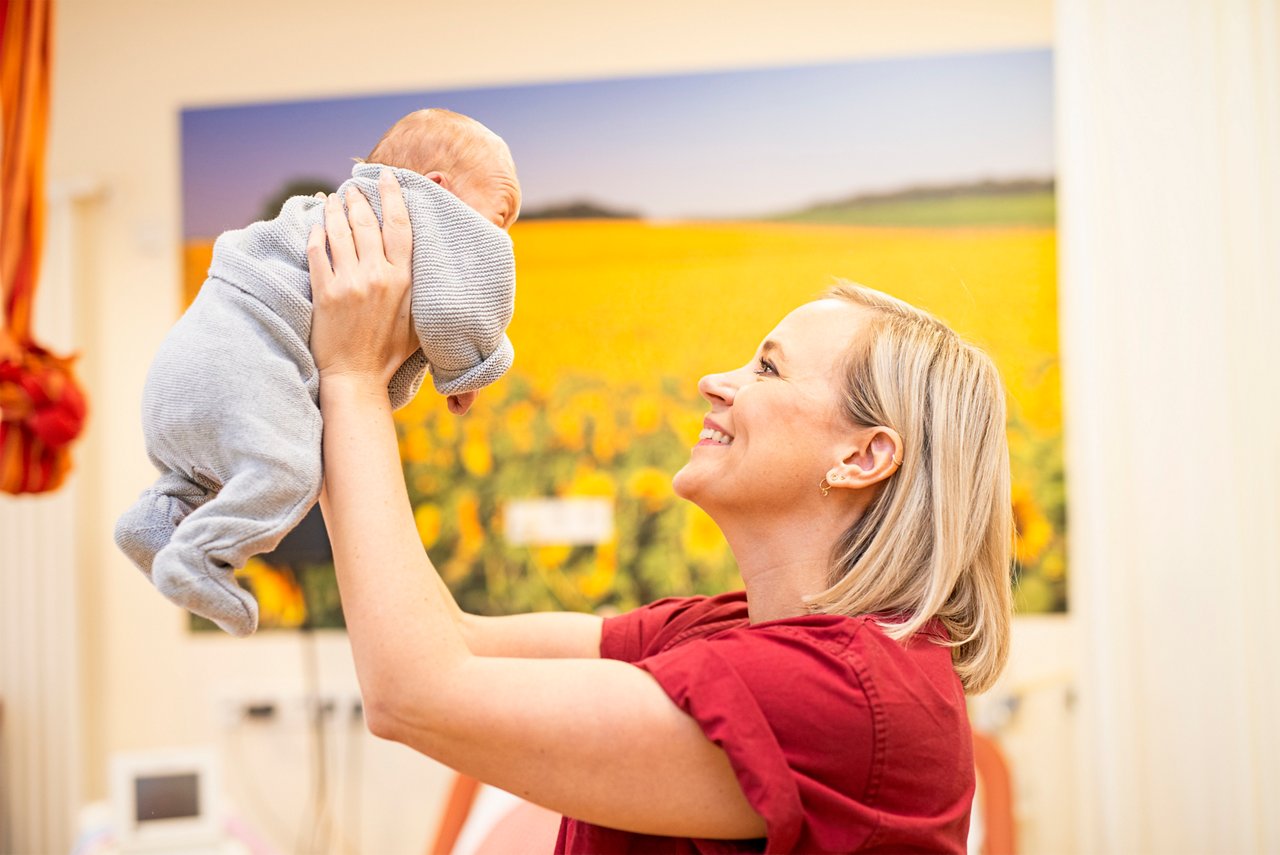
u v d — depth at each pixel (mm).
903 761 832
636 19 3541
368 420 892
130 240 3713
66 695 3537
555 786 816
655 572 3443
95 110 3742
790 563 1037
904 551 990
